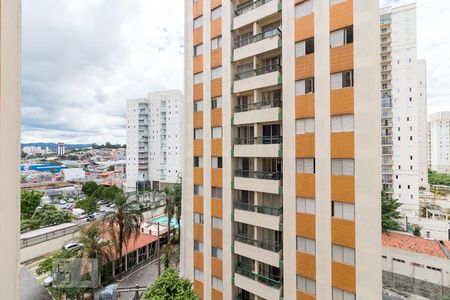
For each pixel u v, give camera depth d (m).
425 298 18.81
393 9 40.97
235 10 15.57
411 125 39.12
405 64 39.75
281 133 14.20
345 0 11.06
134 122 67.56
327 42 11.53
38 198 34.34
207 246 16.39
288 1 12.91
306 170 12.28
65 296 16.70
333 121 11.43
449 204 38.53
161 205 41.53
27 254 21.53
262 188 13.92
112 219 22.42
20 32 2.12
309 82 12.26
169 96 65.50
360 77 10.66
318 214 11.77
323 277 11.48
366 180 10.49
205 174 16.69
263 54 14.31
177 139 64.56
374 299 10.18
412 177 38.69
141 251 28.03
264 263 14.44
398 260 22.16
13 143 2.02
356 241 10.66
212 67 16.38
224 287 15.37
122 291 19.91
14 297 1.99
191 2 17.66
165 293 11.07
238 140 15.66
